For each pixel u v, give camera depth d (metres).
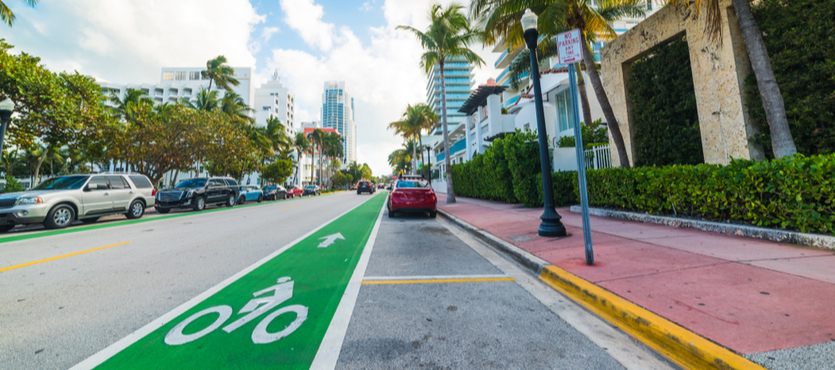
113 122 16.95
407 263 5.20
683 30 9.11
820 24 6.43
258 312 3.21
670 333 2.42
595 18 10.92
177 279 4.35
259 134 38.78
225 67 38.09
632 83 10.98
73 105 14.18
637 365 2.20
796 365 1.94
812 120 6.55
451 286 4.00
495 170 15.07
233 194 19.80
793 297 2.92
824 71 6.32
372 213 14.05
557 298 3.56
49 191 9.96
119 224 10.78
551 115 20.27
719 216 6.33
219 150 23.91
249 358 2.34
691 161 9.09
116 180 12.10
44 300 3.58
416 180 12.27
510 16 11.52
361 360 2.30
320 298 3.60
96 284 4.14
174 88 80.56
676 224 6.88
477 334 2.70
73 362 2.31
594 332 2.72
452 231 8.72
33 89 12.45
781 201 5.22
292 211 15.42
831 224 4.57
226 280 4.30
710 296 3.05
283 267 4.97
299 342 2.58
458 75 100.19
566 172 12.16
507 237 6.66
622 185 8.52
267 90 90.25
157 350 2.46
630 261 4.38
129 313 3.20
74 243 7.14
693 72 8.80
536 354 2.37
